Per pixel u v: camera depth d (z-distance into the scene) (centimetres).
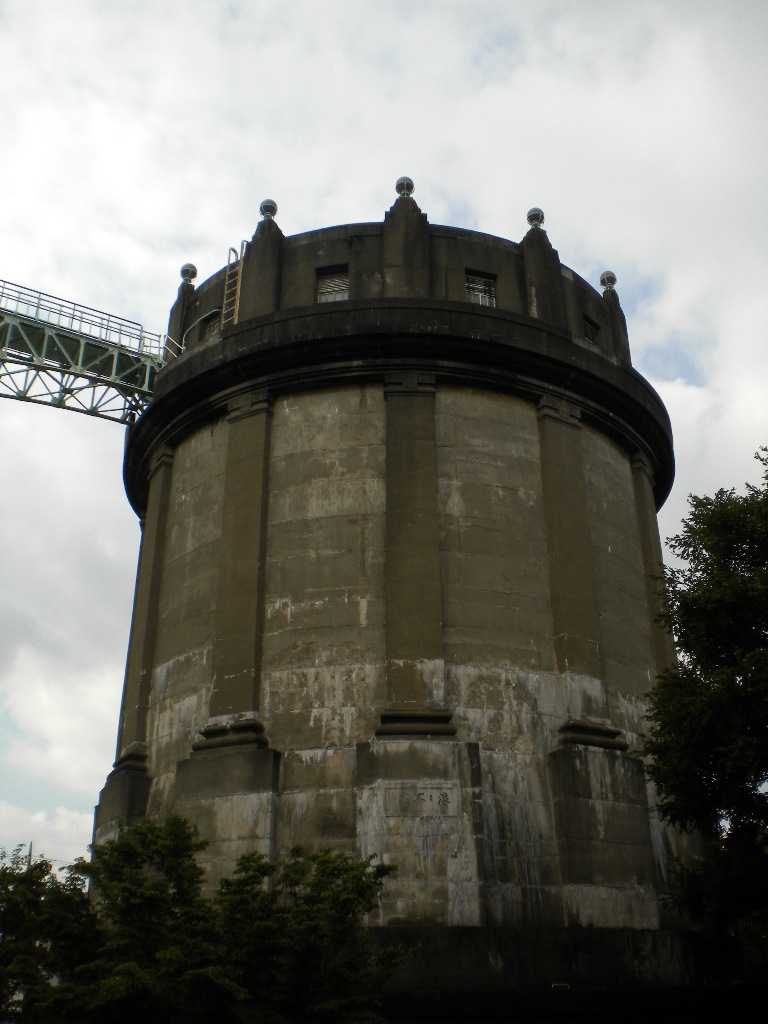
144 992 1273
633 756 2311
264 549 2447
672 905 1991
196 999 1300
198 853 2139
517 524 2470
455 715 2217
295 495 2486
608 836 2183
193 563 2614
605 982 1995
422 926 1942
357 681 2256
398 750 2091
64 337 3653
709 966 2170
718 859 1950
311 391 2586
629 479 2878
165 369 2923
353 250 2759
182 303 3192
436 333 2503
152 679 2612
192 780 2219
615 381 2734
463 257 2780
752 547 1933
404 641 2238
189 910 1449
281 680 2303
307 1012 1378
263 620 2380
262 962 1374
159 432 2903
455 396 2547
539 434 2611
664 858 2316
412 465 2412
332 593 2353
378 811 2044
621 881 2161
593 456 2728
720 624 1852
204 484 2686
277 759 2200
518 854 2120
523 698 2289
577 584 2450
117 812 2409
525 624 2373
